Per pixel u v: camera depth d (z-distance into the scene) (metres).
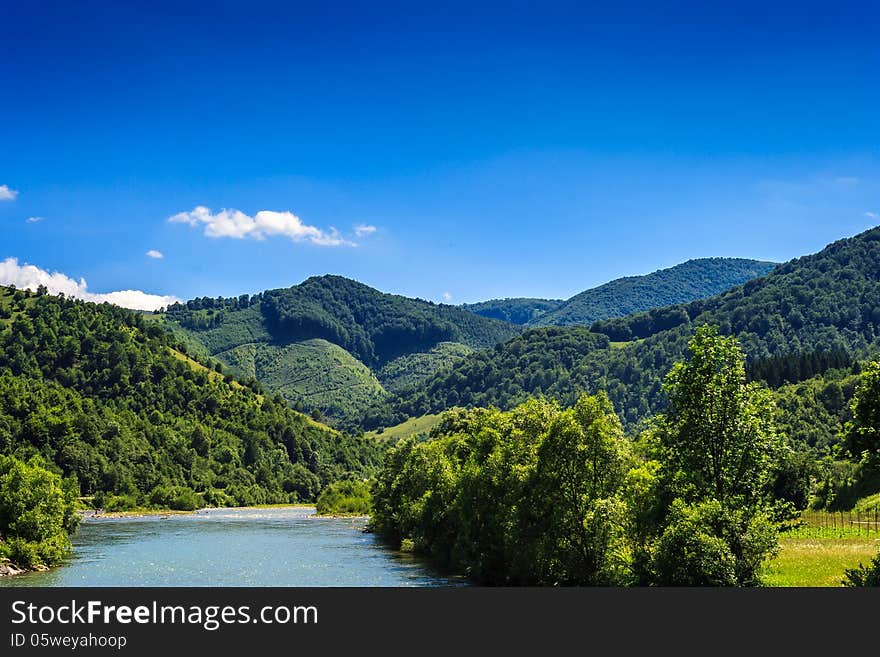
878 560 44.03
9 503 85.31
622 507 54.50
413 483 105.44
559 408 75.50
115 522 169.75
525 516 60.72
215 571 80.62
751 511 44.84
